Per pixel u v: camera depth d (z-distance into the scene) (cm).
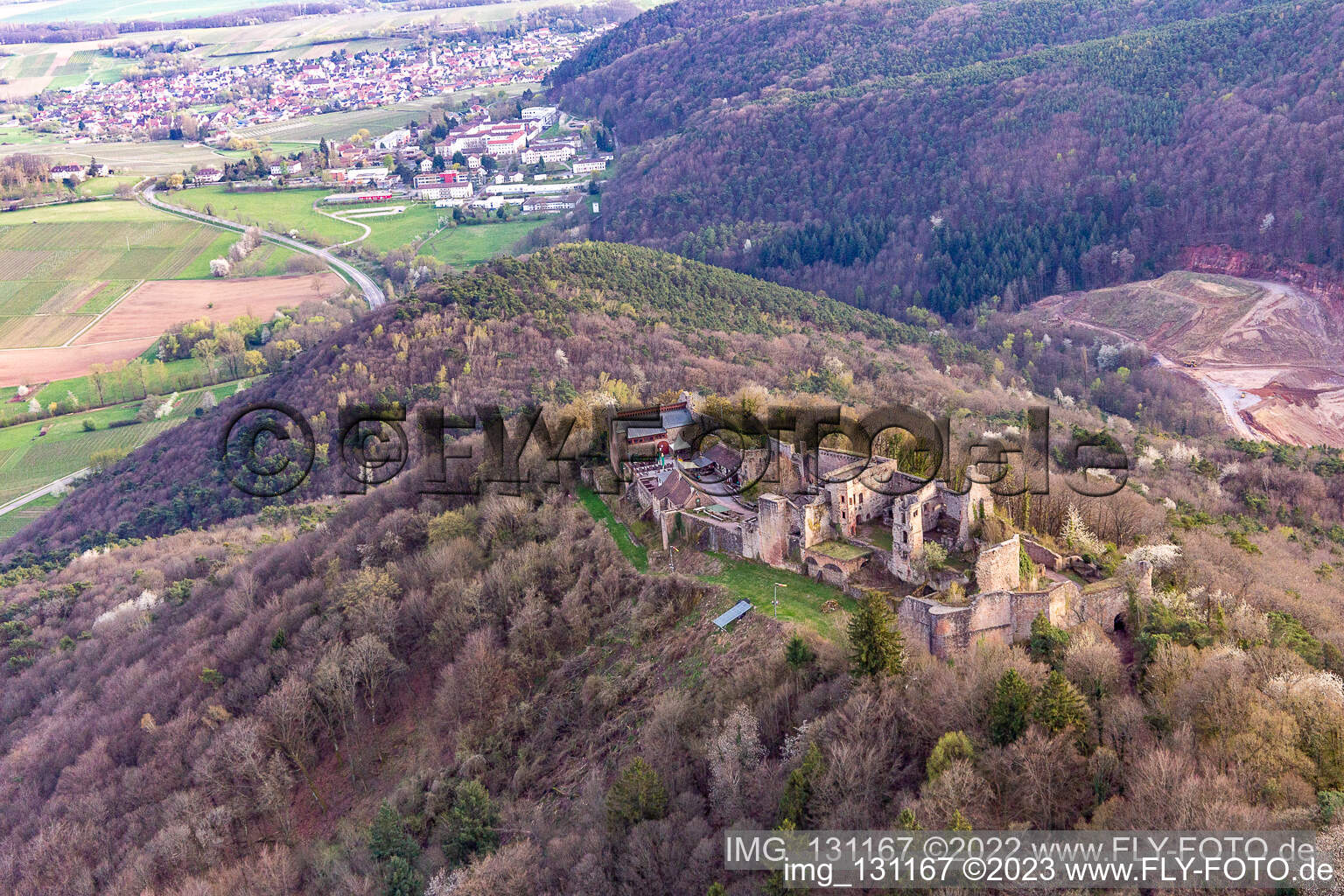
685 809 8800
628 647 11275
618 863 8519
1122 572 10406
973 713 8169
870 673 8644
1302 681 8250
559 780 10325
